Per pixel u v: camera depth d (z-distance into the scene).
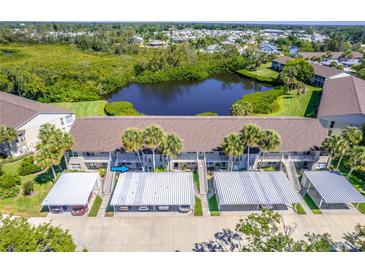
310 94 84.06
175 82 114.19
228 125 48.38
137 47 160.25
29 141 53.00
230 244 33.28
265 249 24.39
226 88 103.38
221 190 39.16
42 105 61.44
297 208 38.97
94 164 46.88
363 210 38.62
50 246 24.42
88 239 33.97
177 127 47.91
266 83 107.50
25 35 192.12
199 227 35.75
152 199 37.53
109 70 111.75
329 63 122.56
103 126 47.47
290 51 172.12
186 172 43.44
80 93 82.88
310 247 24.30
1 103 57.53
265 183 40.69
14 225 25.23
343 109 55.19
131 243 33.41
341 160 48.06
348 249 32.47
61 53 154.88
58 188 39.41
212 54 142.50
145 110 79.25
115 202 36.94
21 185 43.00
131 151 42.25
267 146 40.81
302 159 45.97
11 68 90.25
